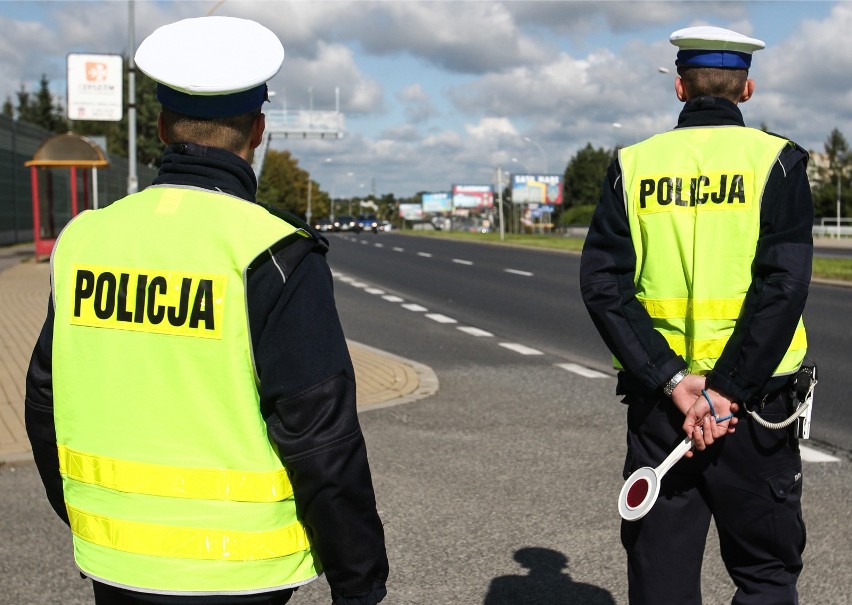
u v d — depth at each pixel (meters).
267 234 1.93
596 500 5.45
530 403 8.34
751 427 2.66
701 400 2.61
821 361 10.77
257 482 1.92
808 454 6.53
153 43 2.00
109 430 1.98
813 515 5.16
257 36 2.02
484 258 34.03
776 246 2.63
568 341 12.76
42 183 32.91
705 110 2.85
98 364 1.99
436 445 6.76
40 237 27.50
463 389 9.02
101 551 1.99
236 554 1.92
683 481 2.74
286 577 1.97
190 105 2.00
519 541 4.79
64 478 2.08
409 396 8.55
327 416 1.88
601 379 9.68
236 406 1.92
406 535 4.88
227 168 2.04
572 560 4.53
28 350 10.69
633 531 2.81
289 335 1.89
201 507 1.93
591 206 100.44
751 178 2.70
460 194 136.00
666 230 2.79
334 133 62.69
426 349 11.89
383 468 6.14
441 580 4.29
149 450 1.95
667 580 2.75
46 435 2.10
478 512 5.24
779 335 2.55
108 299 1.99
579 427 7.38
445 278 24.16
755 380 2.56
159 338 1.95
